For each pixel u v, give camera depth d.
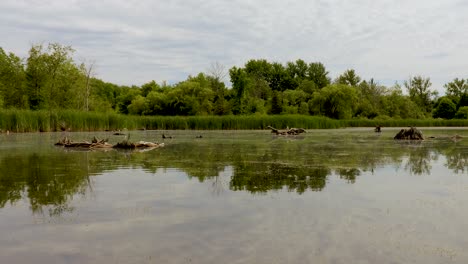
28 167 9.96
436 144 18.53
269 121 43.44
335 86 70.88
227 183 7.70
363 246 4.11
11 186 7.39
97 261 3.75
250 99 69.81
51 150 14.93
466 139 23.11
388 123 58.47
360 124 56.72
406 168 9.79
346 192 6.81
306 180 8.03
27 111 31.52
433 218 5.17
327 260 3.73
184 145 17.73
